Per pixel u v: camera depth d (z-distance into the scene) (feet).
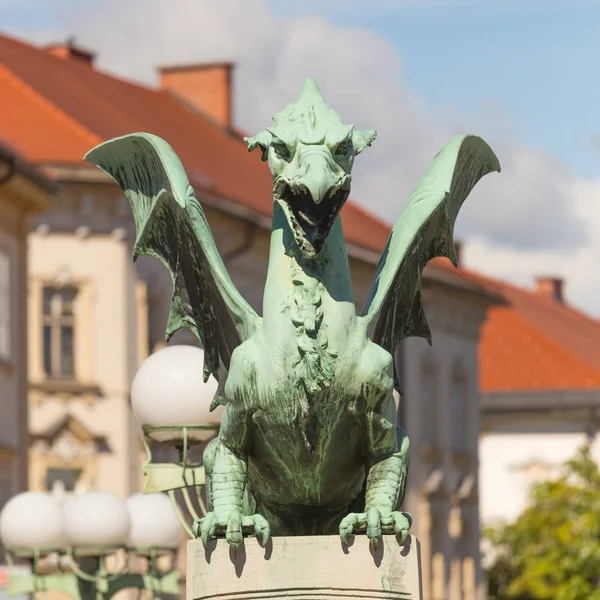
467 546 220.23
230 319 26.71
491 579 214.90
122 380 163.94
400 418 204.85
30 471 161.48
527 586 194.39
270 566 25.67
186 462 43.80
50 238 163.32
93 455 163.02
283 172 25.67
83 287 163.94
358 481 26.86
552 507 197.47
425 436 209.97
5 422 141.90
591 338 285.64
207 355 27.53
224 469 26.53
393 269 26.73
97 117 175.63
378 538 25.45
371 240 199.31
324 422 25.90
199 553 26.05
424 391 210.18
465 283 216.54
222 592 25.79
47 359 163.63
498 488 257.75
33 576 55.31
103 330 163.94
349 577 25.52
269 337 25.88
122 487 162.71
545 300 297.12
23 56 179.32
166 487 44.19
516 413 257.55
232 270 167.63
